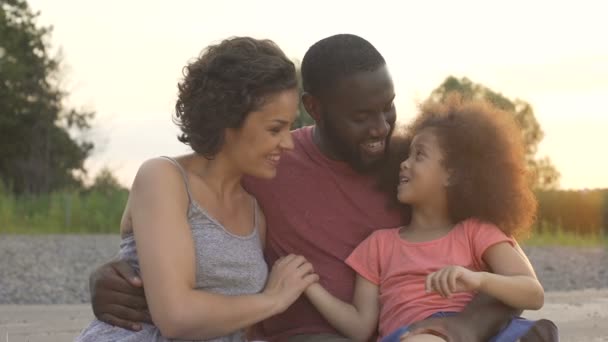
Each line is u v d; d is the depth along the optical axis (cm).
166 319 312
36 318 777
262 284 344
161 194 324
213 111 326
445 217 369
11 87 4484
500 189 361
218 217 337
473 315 328
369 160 366
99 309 327
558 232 2520
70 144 4528
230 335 334
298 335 370
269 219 378
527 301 331
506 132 374
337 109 360
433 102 392
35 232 2488
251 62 326
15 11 4634
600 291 1050
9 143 4522
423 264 354
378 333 370
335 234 377
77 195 2816
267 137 330
